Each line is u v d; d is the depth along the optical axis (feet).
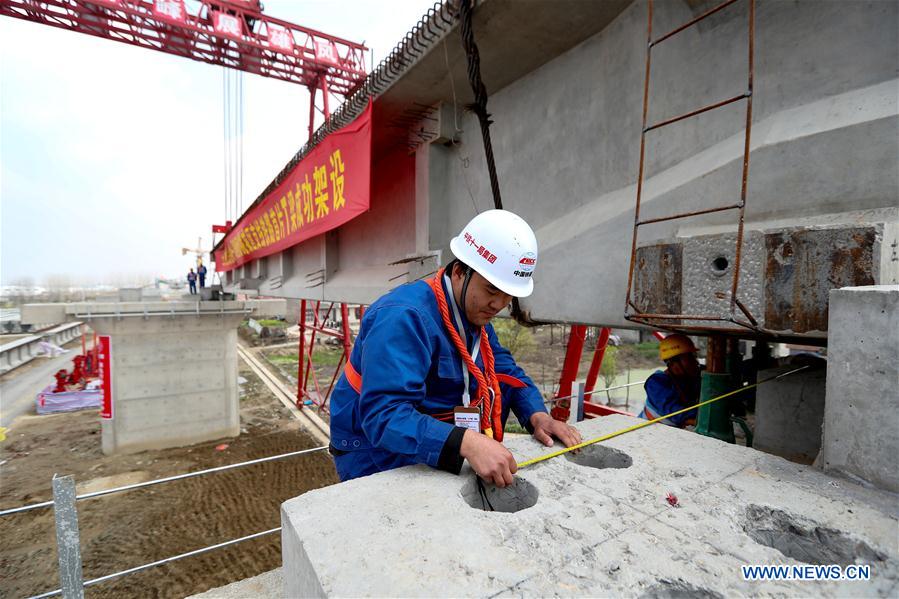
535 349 80.48
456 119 17.16
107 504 35.70
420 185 18.99
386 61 15.89
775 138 7.72
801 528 4.12
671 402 12.81
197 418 51.31
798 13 7.97
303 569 3.79
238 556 28.89
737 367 10.05
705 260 7.11
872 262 5.44
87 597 24.95
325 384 76.23
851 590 3.26
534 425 6.46
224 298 68.95
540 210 14.35
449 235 18.76
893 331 4.37
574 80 13.08
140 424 48.73
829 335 5.03
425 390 5.38
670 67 10.28
